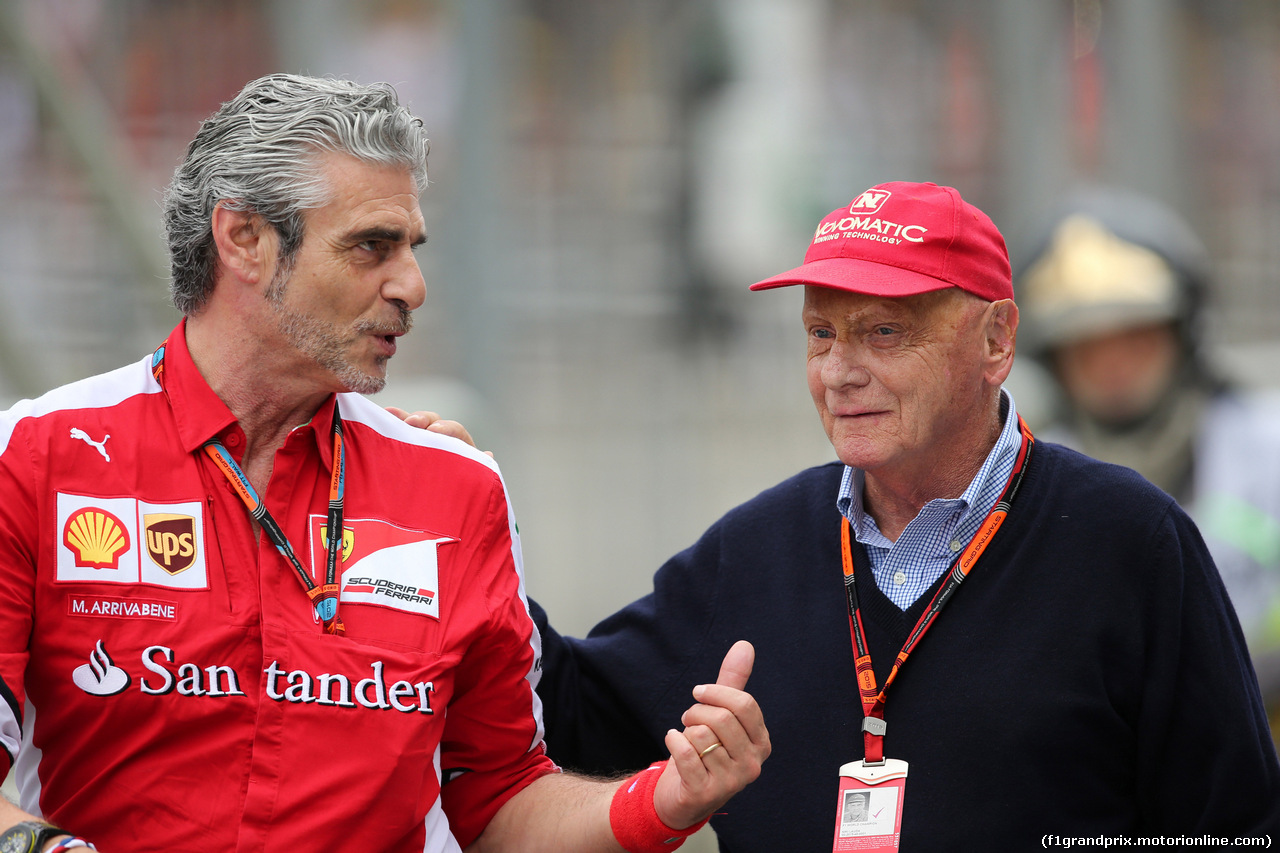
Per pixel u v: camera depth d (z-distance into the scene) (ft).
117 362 55.98
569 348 68.44
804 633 27.58
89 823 23.61
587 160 71.26
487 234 57.06
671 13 73.10
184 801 23.29
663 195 72.54
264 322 24.35
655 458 68.90
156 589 23.49
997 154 77.30
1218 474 46.50
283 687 23.57
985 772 25.39
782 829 26.63
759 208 73.82
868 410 25.96
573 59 71.20
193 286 24.94
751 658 24.89
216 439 24.54
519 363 67.00
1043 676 25.43
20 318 55.57
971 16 78.54
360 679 24.04
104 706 23.20
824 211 75.72
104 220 55.01
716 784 24.36
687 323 71.72
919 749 25.80
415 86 69.67
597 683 29.96
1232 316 84.38
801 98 75.36
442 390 55.42
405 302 24.75
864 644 26.78
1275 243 86.89
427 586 25.22
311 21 55.88
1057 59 76.28
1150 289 46.62
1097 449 48.16
